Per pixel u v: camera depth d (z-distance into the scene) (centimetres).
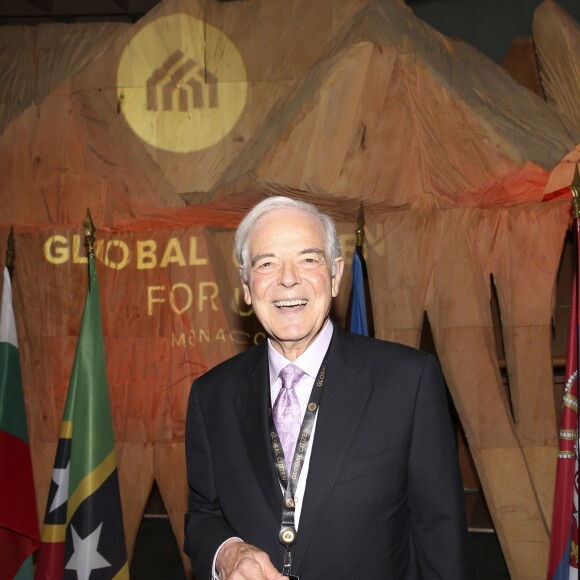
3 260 343
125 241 338
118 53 348
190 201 337
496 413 312
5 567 301
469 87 326
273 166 324
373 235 326
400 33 326
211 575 130
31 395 336
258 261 137
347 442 131
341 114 322
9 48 356
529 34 359
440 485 132
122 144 344
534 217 316
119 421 332
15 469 303
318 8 341
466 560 131
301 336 135
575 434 273
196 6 346
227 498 137
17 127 347
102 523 290
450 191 322
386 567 127
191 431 152
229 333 329
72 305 337
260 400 141
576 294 275
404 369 138
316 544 126
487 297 319
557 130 320
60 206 343
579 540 259
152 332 333
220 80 343
